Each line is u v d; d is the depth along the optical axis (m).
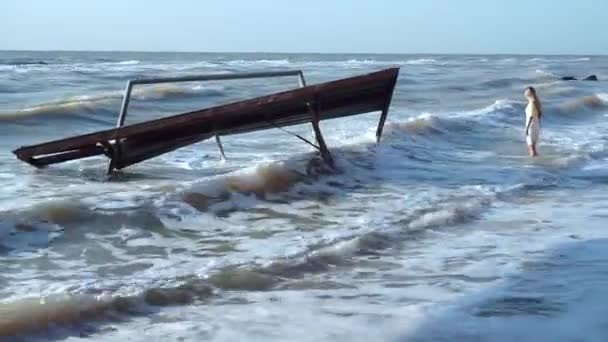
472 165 14.03
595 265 7.19
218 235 8.41
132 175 11.80
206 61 79.62
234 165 13.01
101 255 7.48
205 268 6.92
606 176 13.24
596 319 5.60
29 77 37.91
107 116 22.39
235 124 11.30
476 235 8.55
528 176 12.90
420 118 19.31
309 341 5.18
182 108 25.64
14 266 7.01
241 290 6.42
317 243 7.96
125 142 11.17
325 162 12.09
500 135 19.44
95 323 5.52
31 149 10.91
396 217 9.34
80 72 43.25
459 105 29.06
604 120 25.05
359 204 10.20
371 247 7.90
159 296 6.12
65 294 5.93
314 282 6.68
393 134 16.52
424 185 11.77
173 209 9.17
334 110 11.86
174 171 12.28
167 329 5.43
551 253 7.69
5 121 19.48
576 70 72.06
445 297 6.20
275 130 18.94
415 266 7.22
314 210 9.80
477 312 5.79
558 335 5.27
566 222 9.30
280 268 7.01
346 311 5.84
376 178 12.20
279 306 5.99
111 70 46.47
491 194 11.09
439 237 8.45
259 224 8.96
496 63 89.88
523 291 6.33
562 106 26.66
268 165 11.09
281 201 10.24
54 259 7.30
